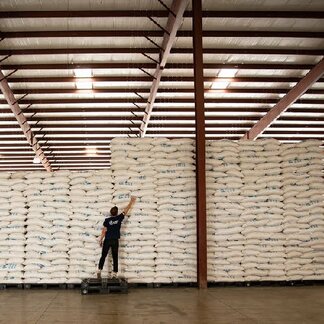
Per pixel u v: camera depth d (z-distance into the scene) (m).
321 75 9.81
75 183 7.15
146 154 7.22
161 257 6.98
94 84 10.96
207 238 7.07
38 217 7.03
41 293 6.43
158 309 5.03
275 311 4.86
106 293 6.34
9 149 16.31
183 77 10.59
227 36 8.70
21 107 12.20
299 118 13.53
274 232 7.17
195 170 7.23
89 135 14.59
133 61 9.87
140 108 12.38
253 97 11.95
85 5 7.82
